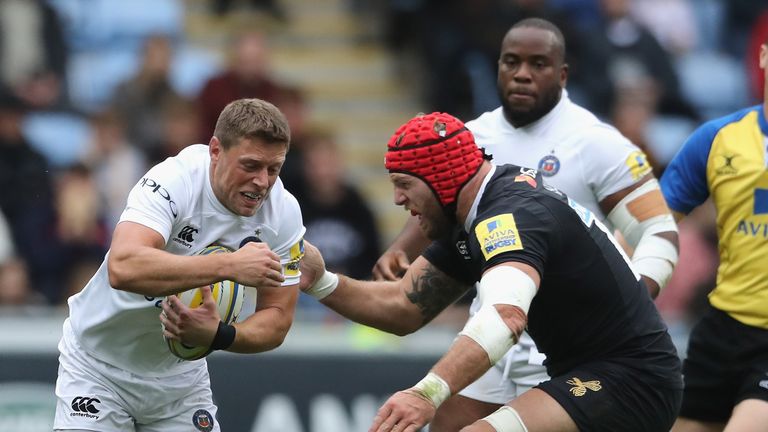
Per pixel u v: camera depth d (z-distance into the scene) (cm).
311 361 2947
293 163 3762
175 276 1684
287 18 4881
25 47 4128
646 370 1770
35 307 3334
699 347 2216
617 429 1752
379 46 4884
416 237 2183
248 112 1730
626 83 4353
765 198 2127
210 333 1744
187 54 4600
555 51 2172
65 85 4178
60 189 3656
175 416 1988
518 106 2178
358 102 4722
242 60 3909
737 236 2155
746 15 5019
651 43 4456
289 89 3969
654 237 2144
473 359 1627
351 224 3706
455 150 1748
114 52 4503
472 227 1747
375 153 4612
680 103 4428
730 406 2198
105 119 3834
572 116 2202
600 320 1767
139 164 3834
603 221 2212
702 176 2219
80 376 1934
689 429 2241
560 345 1797
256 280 1683
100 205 3684
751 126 2178
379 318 1967
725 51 4978
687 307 3512
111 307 1877
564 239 1736
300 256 1875
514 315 1642
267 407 2908
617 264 1786
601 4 4544
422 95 4584
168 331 1744
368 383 2966
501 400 2220
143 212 1750
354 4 4988
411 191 1769
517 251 1686
